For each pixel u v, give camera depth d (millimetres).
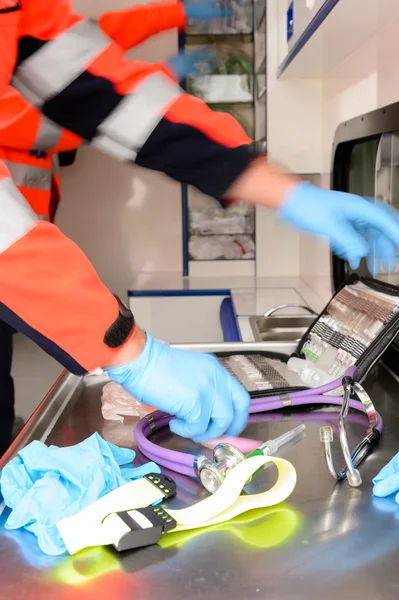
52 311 691
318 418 912
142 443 787
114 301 715
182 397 738
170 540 582
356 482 672
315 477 711
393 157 1223
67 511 621
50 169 1936
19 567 547
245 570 534
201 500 667
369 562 542
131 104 797
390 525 600
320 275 2389
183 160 796
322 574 525
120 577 528
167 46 2773
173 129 783
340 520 611
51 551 562
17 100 1528
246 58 2744
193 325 2512
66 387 1058
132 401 933
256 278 2887
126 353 733
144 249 3059
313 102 2432
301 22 1728
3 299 687
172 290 2504
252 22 2719
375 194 1335
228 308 2219
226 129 792
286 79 2426
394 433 832
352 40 1687
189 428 766
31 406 2645
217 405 767
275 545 570
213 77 2736
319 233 745
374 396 979
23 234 681
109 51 820
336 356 1052
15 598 504
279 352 1211
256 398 948
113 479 688
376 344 930
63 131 1666
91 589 513
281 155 2471
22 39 798
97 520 597
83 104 817
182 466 737
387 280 1250
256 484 691
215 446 742
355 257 736
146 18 1754
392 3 1266
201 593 504
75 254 709
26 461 690
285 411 946
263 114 2564
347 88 1972
